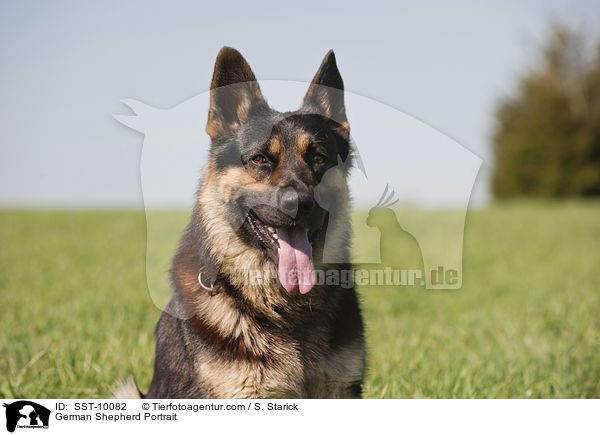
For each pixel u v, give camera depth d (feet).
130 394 13.25
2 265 31.22
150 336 17.58
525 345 17.47
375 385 14.51
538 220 64.80
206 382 11.09
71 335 17.37
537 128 118.62
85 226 56.18
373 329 19.76
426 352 16.75
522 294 25.88
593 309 21.89
